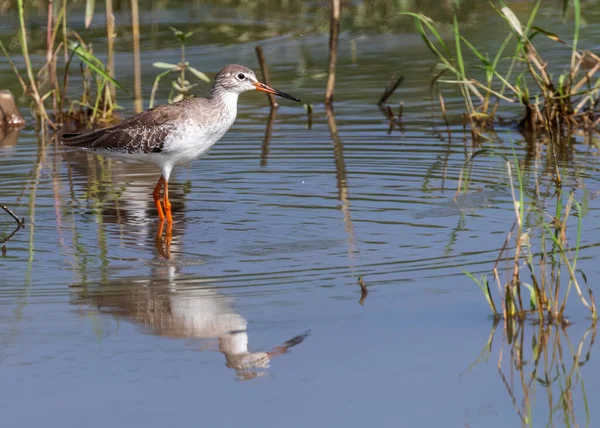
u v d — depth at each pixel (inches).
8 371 335.3
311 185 582.2
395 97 812.6
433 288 403.5
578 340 353.4
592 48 872.3
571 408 307.3
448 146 671.8
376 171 609.3
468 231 480.4
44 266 442.3
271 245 469.7
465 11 1051.9
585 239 456.4
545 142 673.6
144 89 839.7
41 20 1076.5
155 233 498.0
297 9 1132.5
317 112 784.3
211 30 1043.3
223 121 559.5
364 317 375.6
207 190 581.6
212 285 413.1
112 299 398.6
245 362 340.8
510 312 370.9
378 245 463.5
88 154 685.3
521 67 842.2
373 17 1075.9
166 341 358.9
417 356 342.3
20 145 713.0
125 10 1136.8
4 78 882.8
